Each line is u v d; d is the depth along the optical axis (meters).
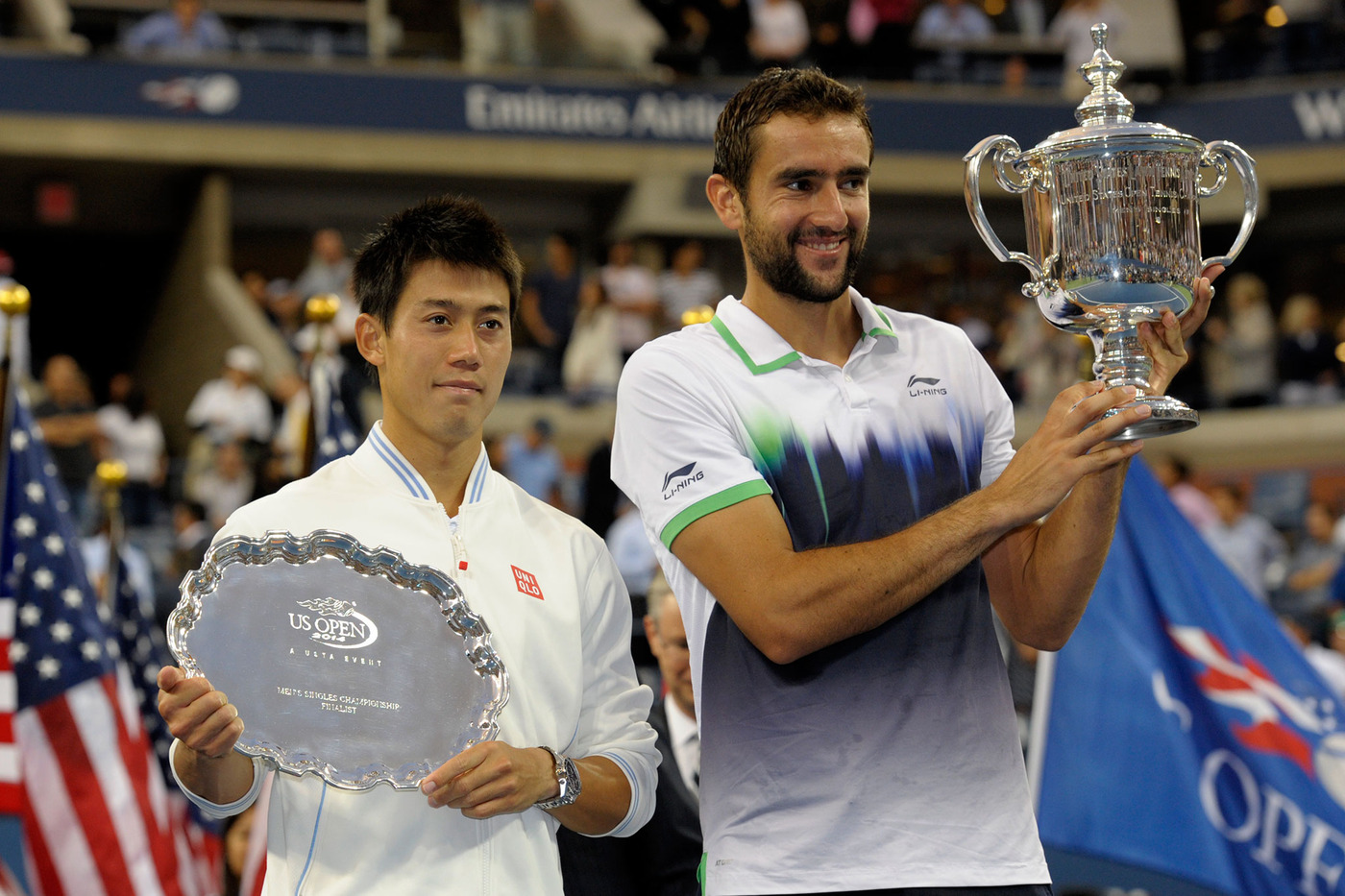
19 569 4.68
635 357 2.80
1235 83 18.33
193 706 2.35
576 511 12.34
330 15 17.30
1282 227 19.31
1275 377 16.48
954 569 2.43
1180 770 4.31
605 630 2.87
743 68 18.09
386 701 2.54
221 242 17.25
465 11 17.73
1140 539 4.50
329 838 2.55
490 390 2.74
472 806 2.47
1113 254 2.51
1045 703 4.45
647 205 17.98
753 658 2.61
